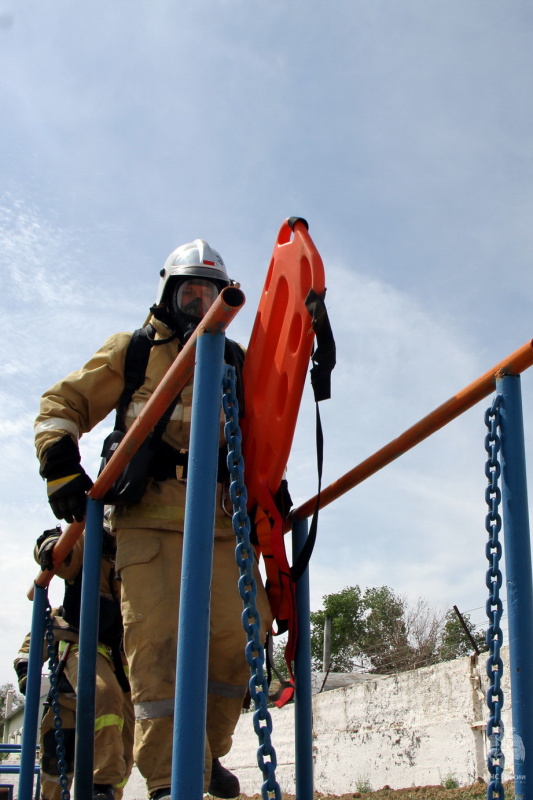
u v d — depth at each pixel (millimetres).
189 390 2932
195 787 1575
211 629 2680
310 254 2561
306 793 2645
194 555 1723
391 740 11602
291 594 2783
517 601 1737
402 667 25469
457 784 10211
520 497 1802
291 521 3049
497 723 1760
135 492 2742
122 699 4223
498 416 1867
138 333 3129
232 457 1929
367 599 34969
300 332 2684
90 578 2881
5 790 7949
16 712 27891
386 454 2334
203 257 3146
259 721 1678
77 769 2725
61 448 2945
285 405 2711
